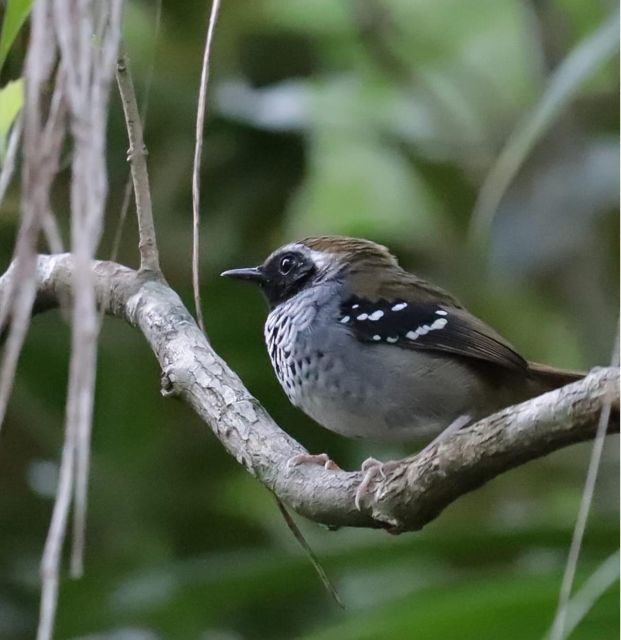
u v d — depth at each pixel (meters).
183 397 6.75
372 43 15.12
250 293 12.16
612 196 13.20
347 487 6.05
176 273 12.46
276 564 9.42
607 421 4.81
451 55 15.64
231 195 12.93
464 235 14.55
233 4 13.34
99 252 11.96
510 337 14.59
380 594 11.14
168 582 9.82
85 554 11.70
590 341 13.68
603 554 8.94
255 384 12.13
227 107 12.80
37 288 7.50
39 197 4.27
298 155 13.14
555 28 14.20
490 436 5.25
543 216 13.27
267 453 6.43
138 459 12.17
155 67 12.62
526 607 7.77
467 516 13.51
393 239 14.73
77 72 4.41
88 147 4.35
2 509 11.63
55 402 11.69
